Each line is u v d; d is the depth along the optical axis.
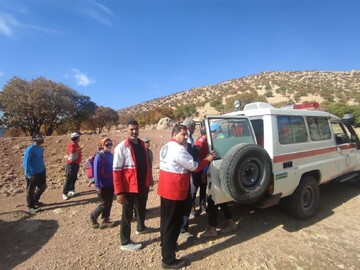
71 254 4.05
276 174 4.38
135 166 4.03
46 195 7.36
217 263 3.65
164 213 3.58
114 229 4.94
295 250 3.92
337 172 5.81
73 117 37.75
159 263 3.73
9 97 31.62
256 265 3.58
